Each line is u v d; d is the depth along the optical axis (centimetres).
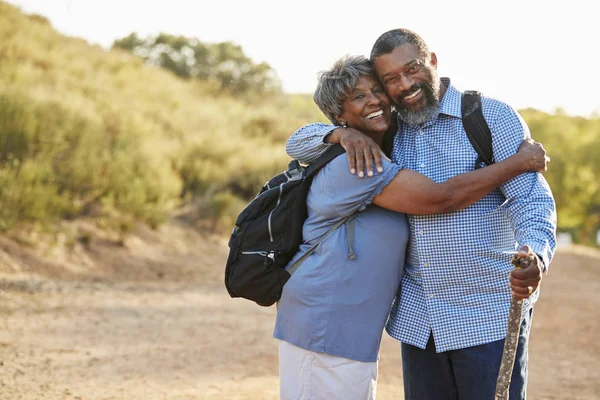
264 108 3014
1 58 1884
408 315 322
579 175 3241
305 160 331
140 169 1497
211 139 1931
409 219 316
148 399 525
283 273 315
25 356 614
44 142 1274
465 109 310
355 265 308
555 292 1161
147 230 1333
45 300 847
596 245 3356
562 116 3362
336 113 323
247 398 542
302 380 315
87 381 559
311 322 308
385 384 615
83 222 1226
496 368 304
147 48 3778
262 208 322
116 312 830
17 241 1053
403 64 304
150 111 2003
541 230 289
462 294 309
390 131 328
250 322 841
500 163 295
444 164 311
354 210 309
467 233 305
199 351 684
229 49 3856
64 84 1795
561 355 747
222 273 1212
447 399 324
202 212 1527
